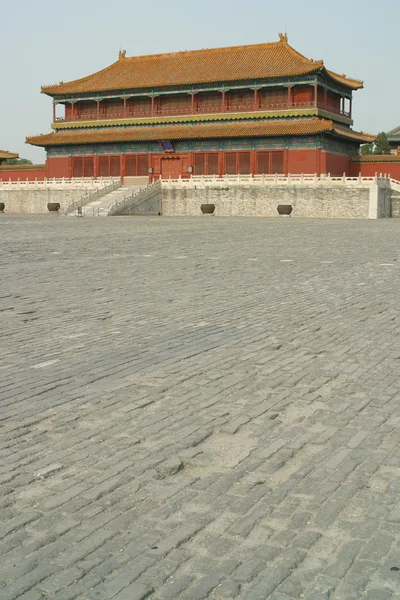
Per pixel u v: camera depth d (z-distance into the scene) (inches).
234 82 3843.5
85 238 1680.6
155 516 265.6
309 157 3673.7
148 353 525.0
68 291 842.2
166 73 4116.6
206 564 232.2
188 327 622.8
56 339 575.5
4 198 4028.1
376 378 454.3
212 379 454.3
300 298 784.9
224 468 311.7
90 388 434.6
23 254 1275.8
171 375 463.5
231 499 279.4
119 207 3383.4
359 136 3991.1
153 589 218.7
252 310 709.9
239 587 219.3
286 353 524.4
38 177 4451.3
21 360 505.4
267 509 270.4
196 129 3917.3
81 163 4249.5
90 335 590.9
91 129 4254.4
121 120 4141.2
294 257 1230.9
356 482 294.2
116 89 4094.5
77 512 269.4
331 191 3284.9
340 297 792.3
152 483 295.1
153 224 2390.5
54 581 223.3
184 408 395.2
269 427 363.9
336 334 591.2
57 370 477.4
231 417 380.2
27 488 291.3
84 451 331.9
